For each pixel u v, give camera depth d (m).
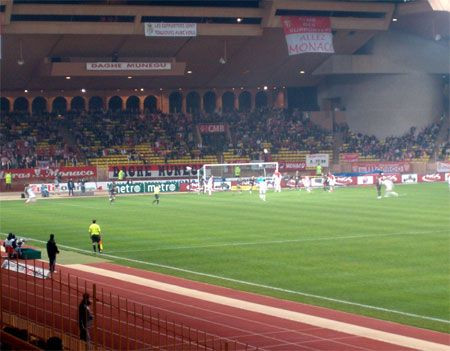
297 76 116.31
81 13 91.62
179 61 105.25
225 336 29.72
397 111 118.56
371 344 28.62
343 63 112.50
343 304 35.25
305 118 123.25
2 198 93.75
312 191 97.31
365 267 43.84
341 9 100.69
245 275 42.41
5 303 33.94
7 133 110.38
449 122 120.75
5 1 86.12
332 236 55.78
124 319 31.69
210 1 96.12
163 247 52.44
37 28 91.62
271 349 27.98
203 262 46.62
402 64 115.81
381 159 116.81
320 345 28.52
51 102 116.56
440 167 114.44
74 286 38.75
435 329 30.75
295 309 34.34
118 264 46.50
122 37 96.50
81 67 99.62
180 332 30.00
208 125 119.31
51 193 98.44
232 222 64.94
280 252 49.44
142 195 95.88
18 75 104.38
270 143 118.88
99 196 95.31
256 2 98.56
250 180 101.19
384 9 103.38
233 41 101.69
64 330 29.38
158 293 37.81
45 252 51.22
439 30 111.19
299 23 99.69
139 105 120.44
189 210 75.50
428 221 63.53
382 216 67.44
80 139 112.88
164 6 94.56
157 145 114.50
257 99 124.38
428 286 38.66
